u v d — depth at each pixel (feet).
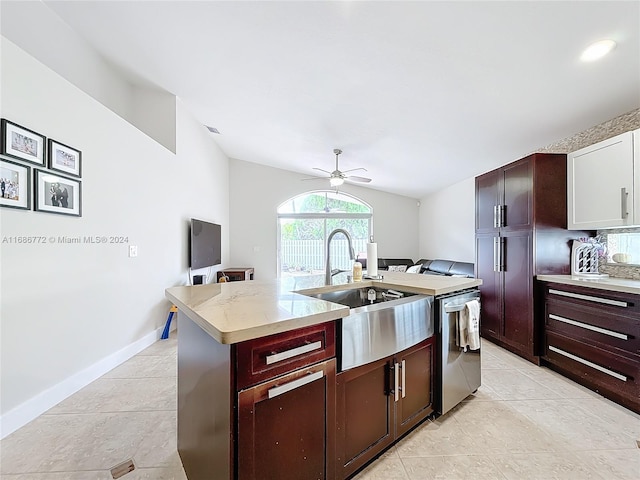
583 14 5.15
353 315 4.51
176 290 5.80
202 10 7.07
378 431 4.96
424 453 5.22
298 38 7.27
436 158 13.87
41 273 6.77
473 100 8.46
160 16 7.75
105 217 8.91
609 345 7.13
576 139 9.84
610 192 7.97
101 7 8.25
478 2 5.20
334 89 9.36
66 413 6.60
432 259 21.06
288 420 3.63
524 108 8.46
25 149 6.40
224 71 9.84
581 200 8.85
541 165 9.29
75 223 7.78
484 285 11.50
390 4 5.65
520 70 6.84
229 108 13.03
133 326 10.23
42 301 6.79
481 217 11.69
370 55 7.34
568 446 5.41
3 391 5.88
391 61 7.40
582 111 8.34
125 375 8.56
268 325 3.32
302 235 22.75
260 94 10.89
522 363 9.30
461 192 17.58
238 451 3.18
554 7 5.08
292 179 22.40
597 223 8.32
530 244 9.34
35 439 5.68
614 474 4.75
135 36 9.18
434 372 6.23
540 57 6.33
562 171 9.37
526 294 9.50
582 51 6.01
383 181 19.90
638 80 6.82
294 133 14.16
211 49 8.70
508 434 5.77
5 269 6.00
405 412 5.51
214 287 6.20
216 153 19.01
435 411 6.26
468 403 6.93
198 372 4.10
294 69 8.71
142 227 10.80
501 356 9.89
